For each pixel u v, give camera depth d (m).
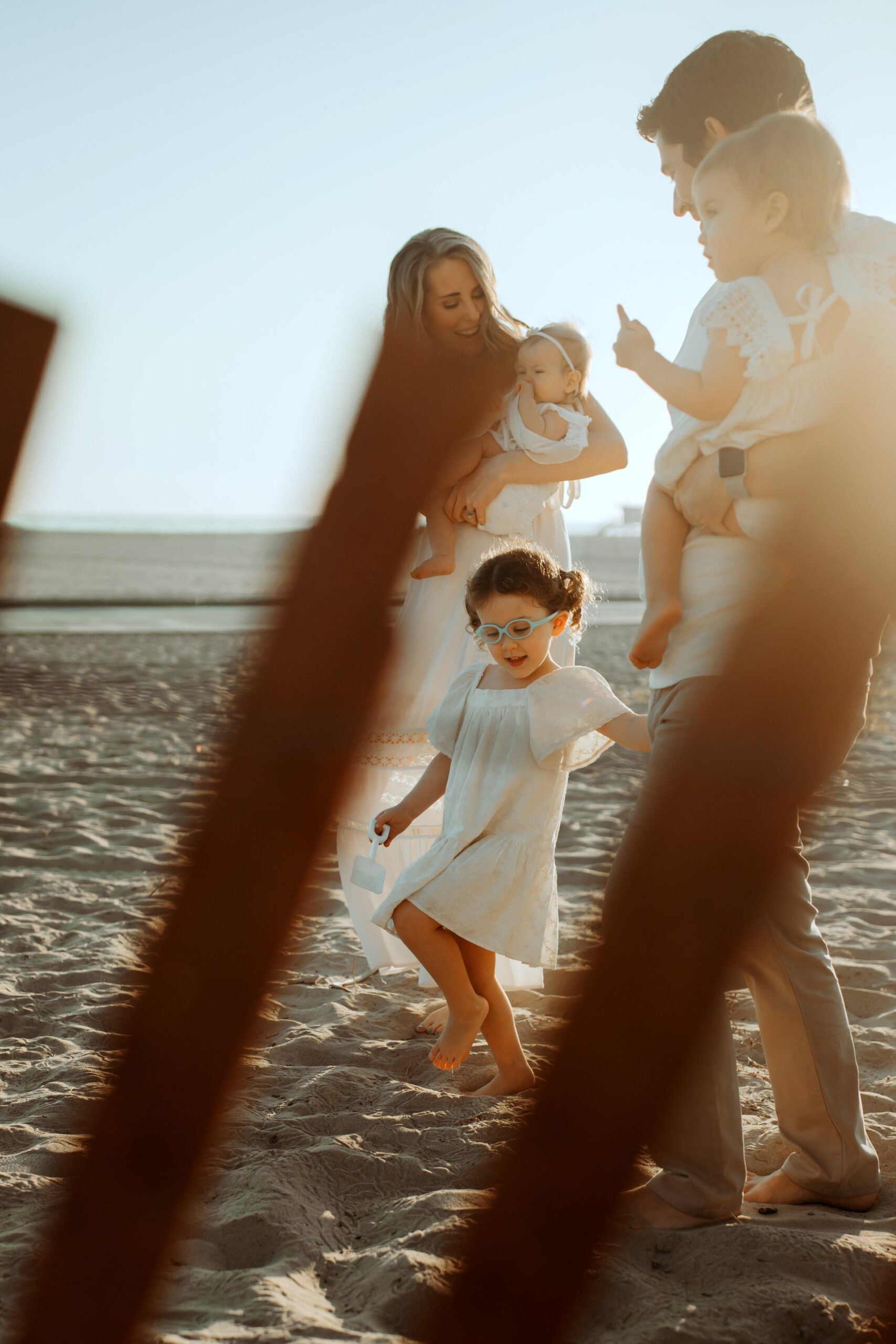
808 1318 1.73
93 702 10.28
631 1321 1.75
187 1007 1.70
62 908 4.38
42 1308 1.64
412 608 3.02
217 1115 1.71
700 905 1.73
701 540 2.06
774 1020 2.12
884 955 3.79
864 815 6.17
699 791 1.73
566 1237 1.69
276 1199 2.10
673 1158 2.06
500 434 2.97
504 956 2.79
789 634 1.71
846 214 2.04
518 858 2.57
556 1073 1.75
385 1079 2.80
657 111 2.24
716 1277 1.87
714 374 1.93
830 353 1.88
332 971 3.71
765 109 2.14
